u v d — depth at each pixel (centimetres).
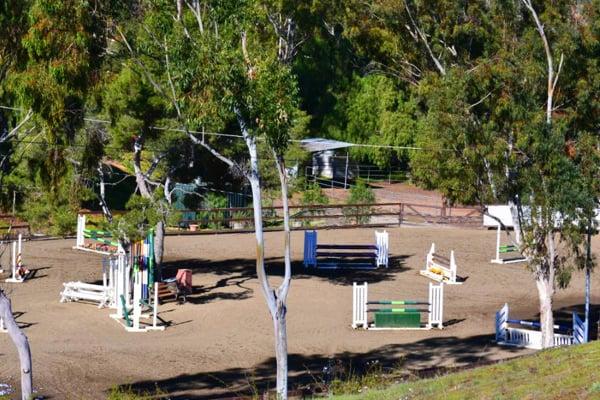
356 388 2275
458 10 4619
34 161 3148
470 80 3014
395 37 4844
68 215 3719
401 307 3647
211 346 3067
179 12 2312
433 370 2662
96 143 3578
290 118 2256
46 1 2317
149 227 3709
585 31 3306
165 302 3753
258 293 3928
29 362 2306
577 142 3108
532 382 1772
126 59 2634
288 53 4075
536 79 3222
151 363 2825
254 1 2419
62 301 3719
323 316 3578
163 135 3844
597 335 3291
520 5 3716
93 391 2480
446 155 3036
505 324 3206
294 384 2566
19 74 2494
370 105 7812
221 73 2188
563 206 2953
